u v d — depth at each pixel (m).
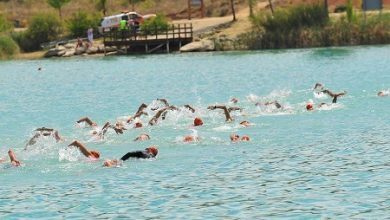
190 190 18.25
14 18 110.81
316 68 53.28
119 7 111.00
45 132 26.34
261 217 15.62
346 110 30.91
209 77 51.84
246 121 28.58
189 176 19.81
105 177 20.20
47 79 56.62
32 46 93.44
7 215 16.72
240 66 59.25
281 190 17.84
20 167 22.08
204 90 43.81
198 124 28.58
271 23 79.44
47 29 94.06
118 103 39.09
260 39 78.31
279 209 16.17
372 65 52.62
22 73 64.38
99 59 78.06
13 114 35.94
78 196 18.19
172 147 24.28
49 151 24.44
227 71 55.69
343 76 46.75
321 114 30.17
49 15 95.31
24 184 19.86
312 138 24.81
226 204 16.78
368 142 23.52
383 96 34.97
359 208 15.97
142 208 16.77
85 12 97.25
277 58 64.62
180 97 40.78
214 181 19.11
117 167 21.42
